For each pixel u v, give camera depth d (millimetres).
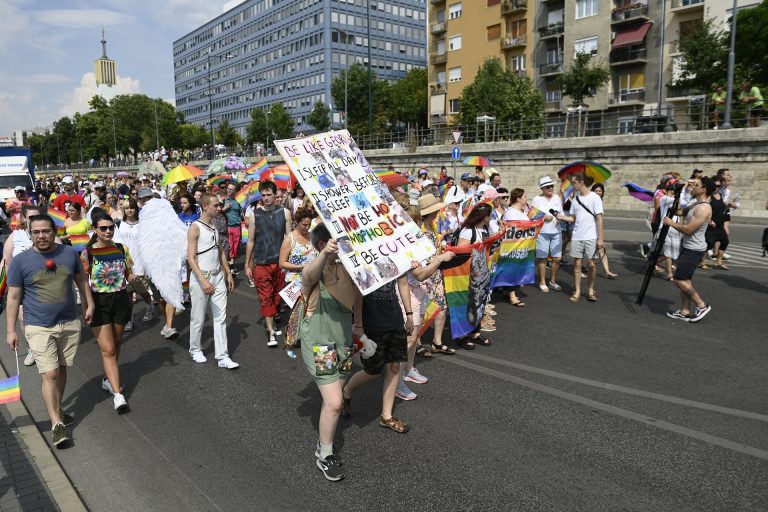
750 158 20875
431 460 3947
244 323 7977
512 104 35969
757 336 6660
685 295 7402
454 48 50188
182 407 5020
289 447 4219
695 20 33562
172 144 96812
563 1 42344
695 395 4984
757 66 25672
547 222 9234
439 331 6215
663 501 3391
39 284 4359
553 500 3422
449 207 7871
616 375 5508
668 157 23281
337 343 3783
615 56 38906
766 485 3547
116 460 4105
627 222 20562
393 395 4438
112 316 5059
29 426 4641
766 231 9070
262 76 109688
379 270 3736
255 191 11492
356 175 4027
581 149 26219
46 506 3455
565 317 7695
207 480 3783
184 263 8438
